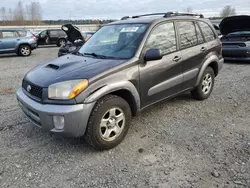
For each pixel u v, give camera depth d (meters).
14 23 60.53
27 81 3.46
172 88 4.20
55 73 3.27
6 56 14.77
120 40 3.96
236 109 4.73
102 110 3.11
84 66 3.36
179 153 3.21
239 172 2.79
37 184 2.67
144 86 3.65
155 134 3.74
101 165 2.99
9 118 4.42
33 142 3.56
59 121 2.95
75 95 2.93
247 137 3.61
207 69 5.08
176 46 4.21
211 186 2.57
